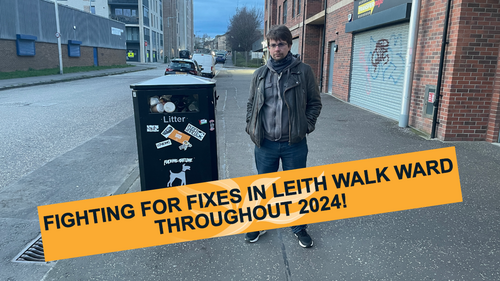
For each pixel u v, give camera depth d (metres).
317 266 2.65
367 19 9.03
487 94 5.88
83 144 6.21
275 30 2.57
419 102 6.80
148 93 2.96
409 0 7.25
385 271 2.57
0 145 6.07
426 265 2.64
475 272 2.55
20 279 2.55
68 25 29.11
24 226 3.34
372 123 7.71
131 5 50.88
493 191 3.91
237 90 14.83
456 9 5.64
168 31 68.56
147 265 2.69
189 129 3.04
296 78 2.68
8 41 21.80
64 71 25.42
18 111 9.38
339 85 12.24
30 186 4.29
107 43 37.41
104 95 13.28
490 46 5.72
